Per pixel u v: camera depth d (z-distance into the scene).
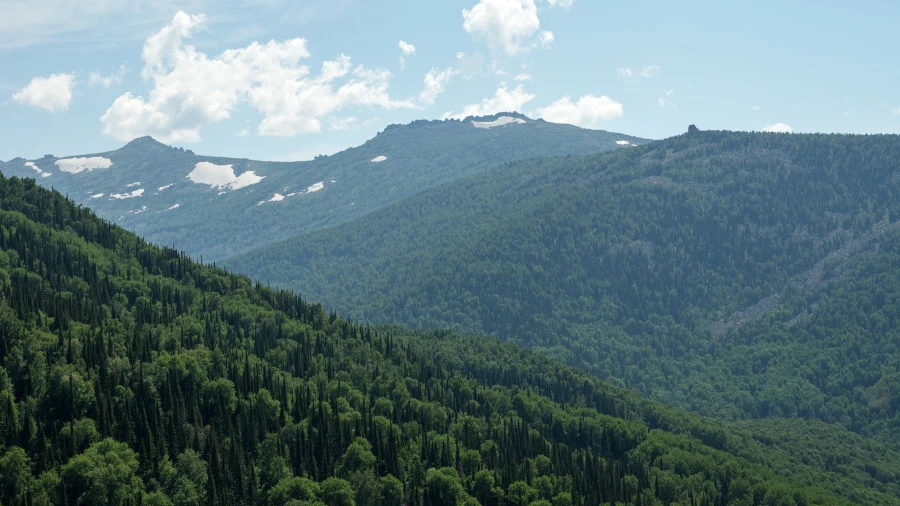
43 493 190.88
